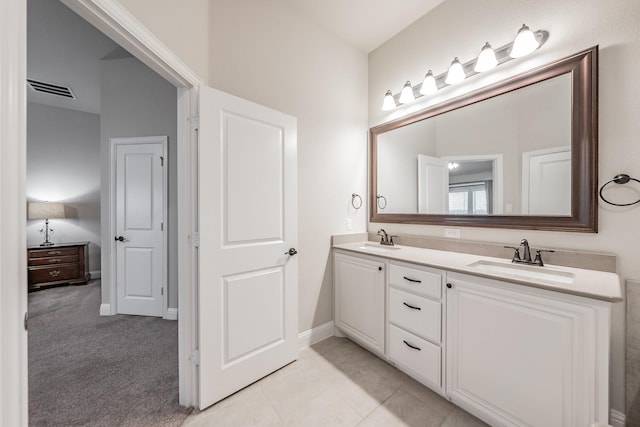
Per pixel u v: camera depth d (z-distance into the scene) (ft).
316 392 5.24
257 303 5.62
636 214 4.06
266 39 6.23
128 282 9.06
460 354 4.58
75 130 13.88
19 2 1.86
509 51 5.28
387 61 8.02
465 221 6.16
